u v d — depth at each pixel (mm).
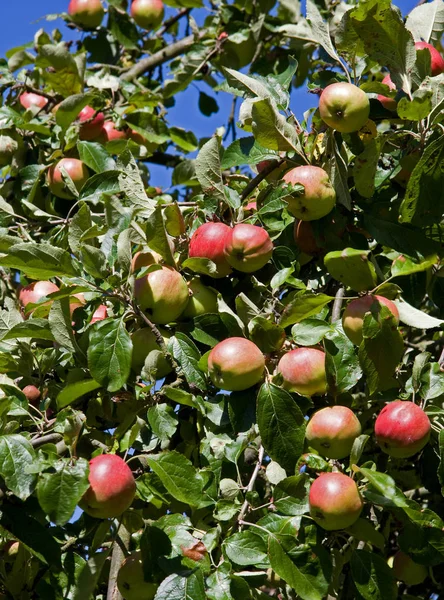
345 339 1302
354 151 1412
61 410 1293
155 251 1348
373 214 1438
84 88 1992
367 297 1287
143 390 1300
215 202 1459
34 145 1855
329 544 1296
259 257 1352
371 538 1223
